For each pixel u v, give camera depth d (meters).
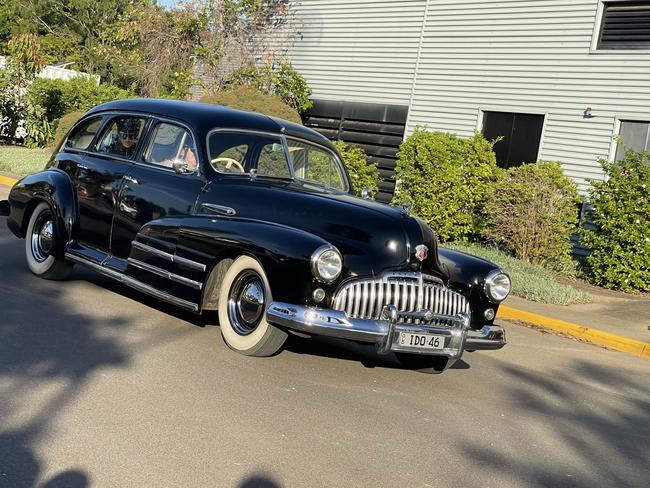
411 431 4.93
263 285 5.66
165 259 6.24
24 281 7.54
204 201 6.29
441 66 17.50
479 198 14.53
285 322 5.35
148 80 21.48
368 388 5.73
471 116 16.97
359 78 19.22
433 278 5.80
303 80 19.88
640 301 11.69
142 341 6.02
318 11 19.97
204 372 5.44
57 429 4.17
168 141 6.83
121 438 4.14
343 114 19.56
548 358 8.00
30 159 19.28
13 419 4.25
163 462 3.90
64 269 7.59
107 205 7.00
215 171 6.43
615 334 9.23
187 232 6.08
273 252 5.45
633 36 14.52
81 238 7.29
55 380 4.93
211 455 4.07
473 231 14.65
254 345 5.75
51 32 49.44
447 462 4.48
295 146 7.03
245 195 6.15
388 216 5.88
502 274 6.21
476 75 16.86
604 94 14.81
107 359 5.48
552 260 13.58
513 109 16.19
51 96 23.03
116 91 24.17
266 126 6.96
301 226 5.77
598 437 5.42
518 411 5.80
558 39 15.46
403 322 5.55
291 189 6.25
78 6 49.22
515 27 16.12
